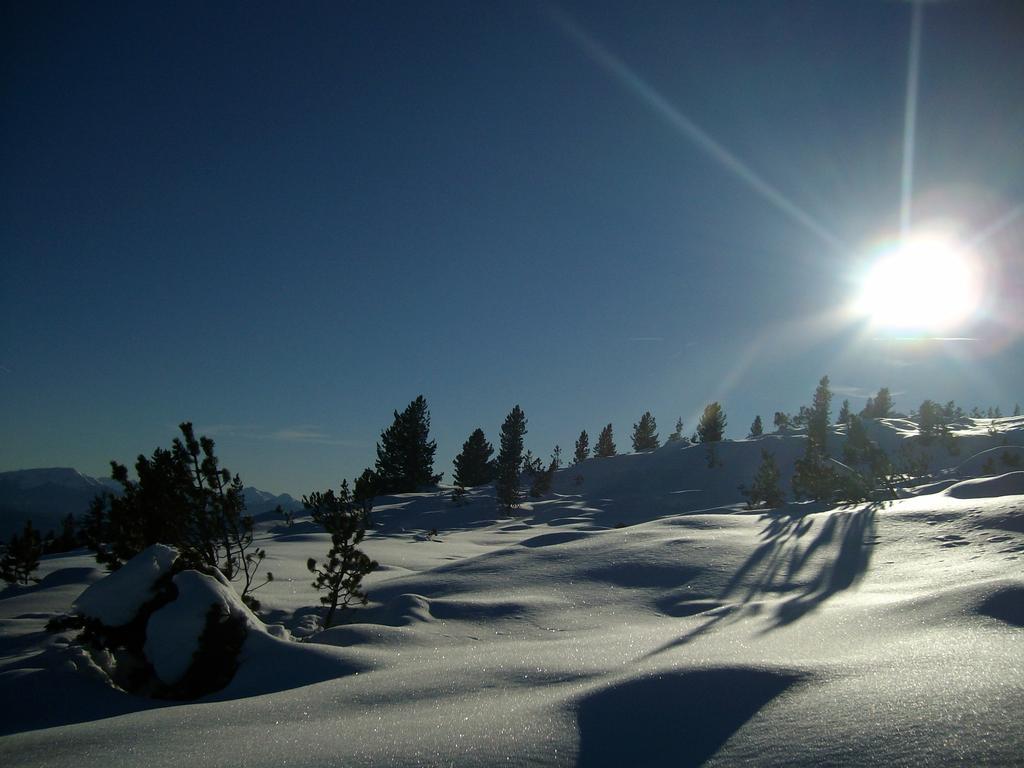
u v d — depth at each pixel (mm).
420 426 80188
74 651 7793
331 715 4996
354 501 12211
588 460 76750
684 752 3508
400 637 8984
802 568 12078
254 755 4031
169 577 8336
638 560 13523
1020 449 32562
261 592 14484
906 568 10938
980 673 3820
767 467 34750
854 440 50969
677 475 61031
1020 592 6016
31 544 21203
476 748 3777
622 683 4570
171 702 6918
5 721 6266
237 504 12523
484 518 50812
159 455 12578
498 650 7562
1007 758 2783
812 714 3627
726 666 4566
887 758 2982
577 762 3564
